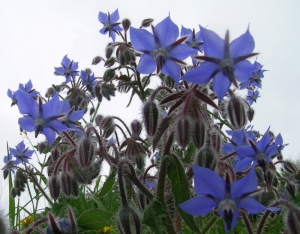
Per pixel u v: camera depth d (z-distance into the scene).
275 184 0.14
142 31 0.13
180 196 0.12
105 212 0.13
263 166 0.14
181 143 0.11
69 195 0.14
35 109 0.15
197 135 0.11
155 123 0.13
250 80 0.20
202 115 0.12
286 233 0.12
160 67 0.12
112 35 0.27
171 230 0.12
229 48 0.11
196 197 0.10
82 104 0.25
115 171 0.15
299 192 0.20
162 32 0.13
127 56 0.23
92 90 0.27
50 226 0.11
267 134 0.14
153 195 0.12
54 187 0.15
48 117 0.15
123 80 0.24
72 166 0.14
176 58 0.13
